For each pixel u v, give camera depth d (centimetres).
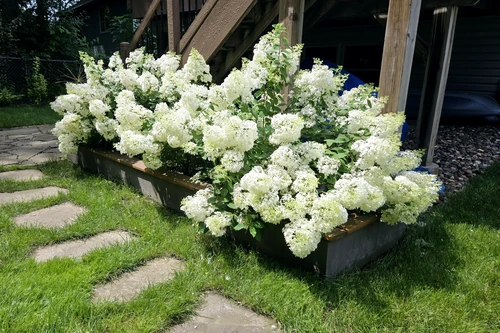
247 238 215
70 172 358
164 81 302
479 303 167
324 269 181
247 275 185
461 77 623
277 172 193
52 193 301
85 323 149
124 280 182
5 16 901
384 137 213
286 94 282
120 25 1023
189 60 289
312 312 159
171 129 229
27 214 258
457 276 186
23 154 436
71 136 348
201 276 183
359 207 194
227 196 204
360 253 199
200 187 233
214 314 159
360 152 198
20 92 893
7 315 148
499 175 354
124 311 156
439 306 164
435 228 238
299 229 169
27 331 142
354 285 177
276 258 202
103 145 356
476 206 278
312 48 820
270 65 225
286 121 198
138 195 291
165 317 154
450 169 381
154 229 232
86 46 1070
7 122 640
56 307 154
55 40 960
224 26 365
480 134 534
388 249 219
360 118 215
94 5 1461
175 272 186
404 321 156
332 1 392
